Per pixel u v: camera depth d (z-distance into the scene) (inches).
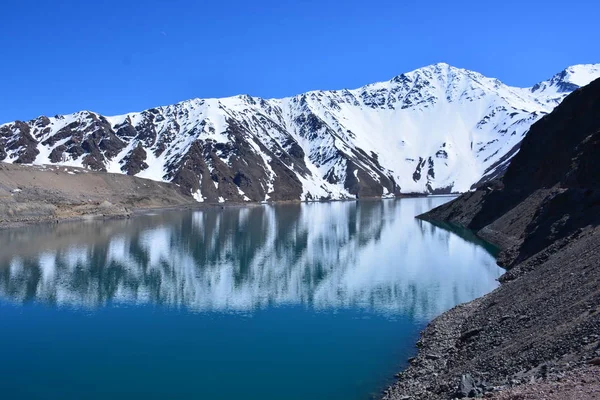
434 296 1673.2
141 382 1046.4
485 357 883.4
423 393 842.8
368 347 1199.6
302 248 2965.1
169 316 1560.0
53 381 1061.8
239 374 1068.5
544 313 955.3
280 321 1464.1
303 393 957.8
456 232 3464.6
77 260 2610.7
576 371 601.6
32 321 1525.6
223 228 4232.3
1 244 3191.4
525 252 1930.4
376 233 3631.9
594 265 1048.2
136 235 3713.1
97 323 1497.3
